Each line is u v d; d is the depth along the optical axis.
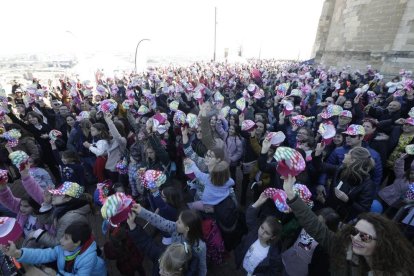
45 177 3.78
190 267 2.10
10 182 4.94
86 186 5.30
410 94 6.25
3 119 6.38
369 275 1.43
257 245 2.33
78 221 2.18
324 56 25.39
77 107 8.24
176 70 19.67
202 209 3.02
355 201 2.65
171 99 8.36
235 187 5.51
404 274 1.30
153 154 3.82
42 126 5.57
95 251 2.21
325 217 2.31
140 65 21.08
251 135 4.14
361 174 2.59
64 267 2.13
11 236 1.85
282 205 2.13
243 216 3.02
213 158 2.96
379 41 16.95
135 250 2.70
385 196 3.37
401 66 13.64
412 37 13.12
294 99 7.93
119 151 4.56
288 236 2.81
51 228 2.89
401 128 4.28
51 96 9.41
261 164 3.11
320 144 3.15
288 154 1.69
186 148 3.82
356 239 1.43
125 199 2.04
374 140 4.38
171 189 2.85
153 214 2.36
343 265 1.54
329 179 3.33
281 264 2.21
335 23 23.69
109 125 4.37
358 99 6.41
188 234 2.18
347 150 3.50
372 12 17.58
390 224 1.39
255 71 15.82
